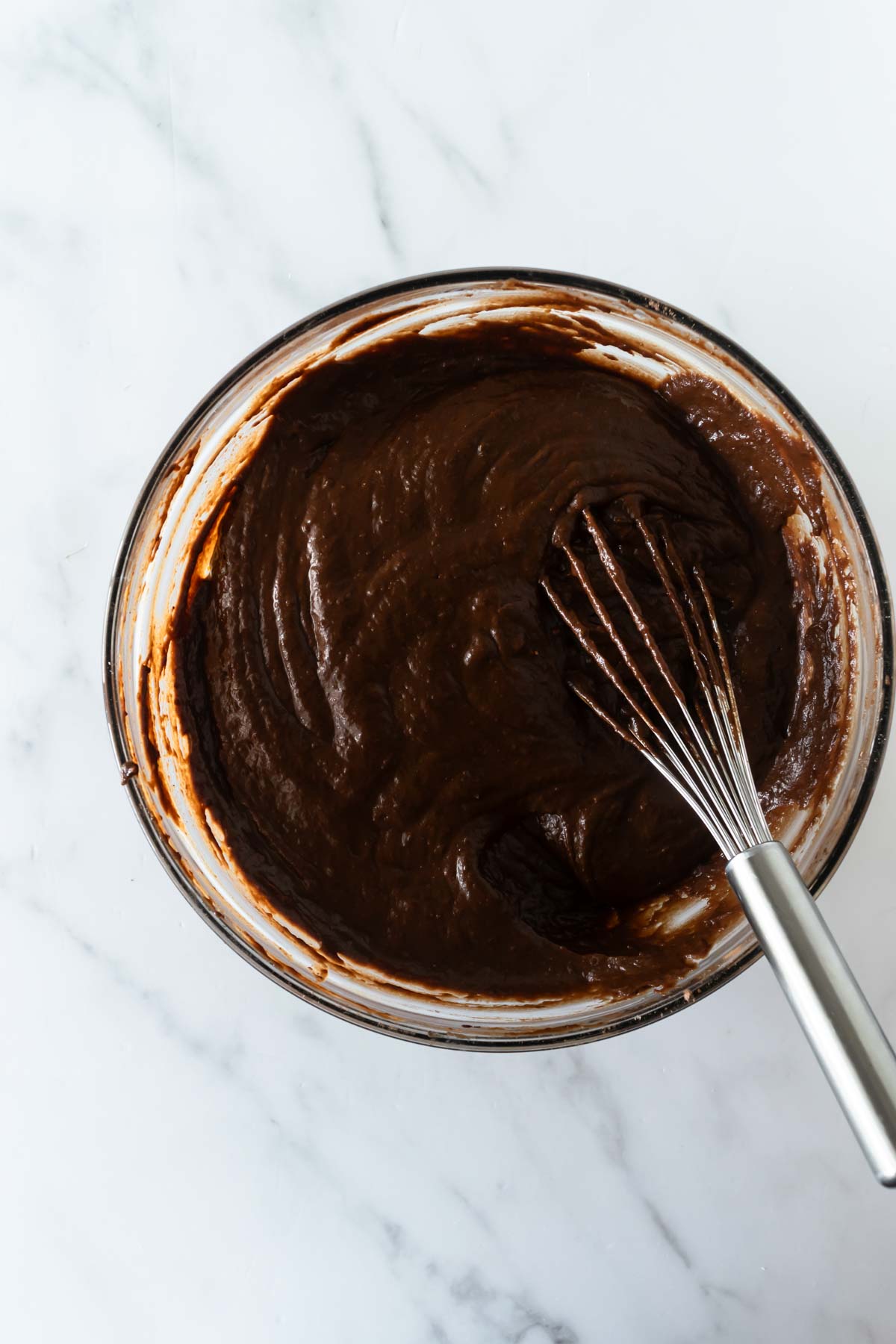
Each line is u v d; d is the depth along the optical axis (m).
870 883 0.72
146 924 0.72
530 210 0.72
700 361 0.68
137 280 0.72
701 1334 0.71
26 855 0.72
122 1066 0.72
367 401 0.70
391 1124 0.72
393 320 0.68
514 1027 0.66
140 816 0.67
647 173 0.72
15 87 0.72
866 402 0.72
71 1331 0.71
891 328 0.72
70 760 0.72
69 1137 0.72
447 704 0.67
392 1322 0.71
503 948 0.68
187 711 0.69
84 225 0.72
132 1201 0.72
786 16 0.72
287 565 0.69
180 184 0.72
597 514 0.68
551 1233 0.71
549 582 0.68
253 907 0.68
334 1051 0.72
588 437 0.69
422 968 0.68
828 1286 0.71
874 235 0.72
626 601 0.67
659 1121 0.72
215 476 0.69
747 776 0.65
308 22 0.72
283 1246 0.71
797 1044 0.72
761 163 0.72
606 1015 0.66
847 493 0.66
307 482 0.69
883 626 0.66
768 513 0.70
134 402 0.72
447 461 0.68
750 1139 0.72
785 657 0.70
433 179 0.72
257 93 0.72
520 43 0.72
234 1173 0.72
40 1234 0.72
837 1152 0.71
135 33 0.72
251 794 0.68
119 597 0.67
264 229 0.72
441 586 0.67
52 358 0.72
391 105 0.72
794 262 0.72
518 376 0.70
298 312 0.72
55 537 0.72
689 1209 0.71
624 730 0.67
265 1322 0.71
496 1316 0.71
